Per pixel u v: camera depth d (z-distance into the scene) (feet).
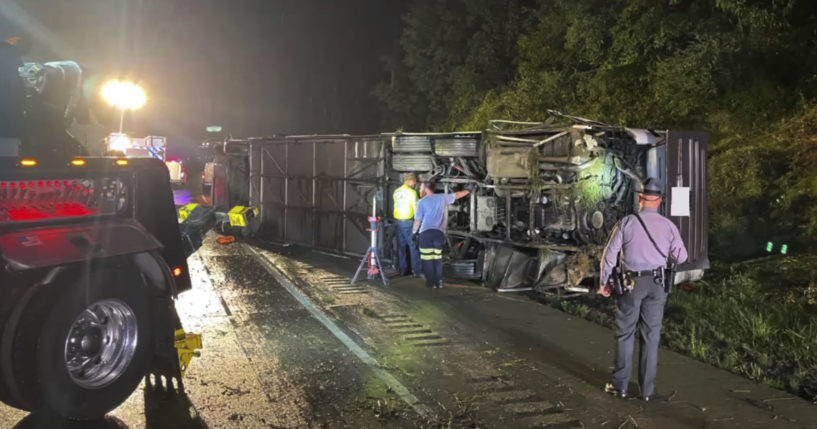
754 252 37.63
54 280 15.24
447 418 16.93
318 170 46.29
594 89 52.08
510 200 32.32
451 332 24.94
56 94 17.87
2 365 14.57
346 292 32.09
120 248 16.47
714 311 27.22
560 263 30.58
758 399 18.02
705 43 42.52
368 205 41.42
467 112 80.89
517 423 16.65
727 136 43.93
